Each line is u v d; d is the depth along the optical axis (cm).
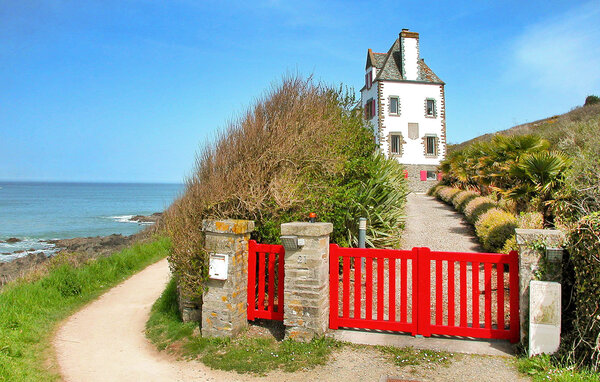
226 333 605
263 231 728
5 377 520
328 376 486
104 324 787
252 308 652
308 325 571
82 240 2848
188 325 683
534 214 913
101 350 646
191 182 766
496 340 546
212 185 714
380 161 1114
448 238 1222
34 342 682
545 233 498
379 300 584
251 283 652
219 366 537
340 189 837
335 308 606
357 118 1150
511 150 1170
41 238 3203
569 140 1140
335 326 605
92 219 4678
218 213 701
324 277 591
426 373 474
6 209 6162
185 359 574
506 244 886
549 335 475
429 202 2239
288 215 740
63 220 4559
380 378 468
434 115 3422
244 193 714
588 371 434
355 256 598
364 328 606
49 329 757
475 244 1131
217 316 612
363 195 933
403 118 3384
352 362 512
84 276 1073
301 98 1011
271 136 804
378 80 3369
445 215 1678
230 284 605
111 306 920
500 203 1270
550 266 488
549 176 916
